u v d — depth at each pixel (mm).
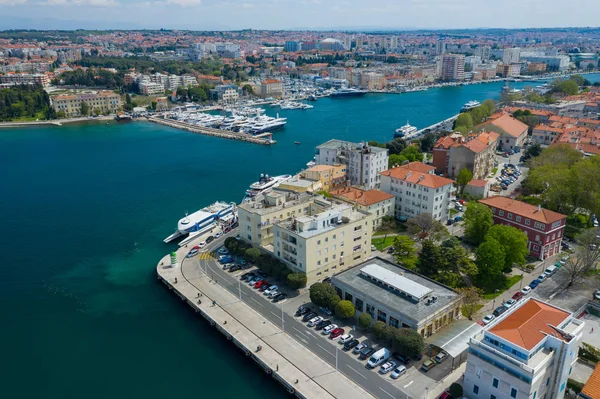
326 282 144500
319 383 111188
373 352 121250
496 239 157500
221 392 114188
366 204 192875
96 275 172500
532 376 89375
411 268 154125
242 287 156375
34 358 128250
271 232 174000
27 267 179500
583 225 196000
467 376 101812
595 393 93000
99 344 133500
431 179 198750
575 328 101000
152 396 113688
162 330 139125
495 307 140625
